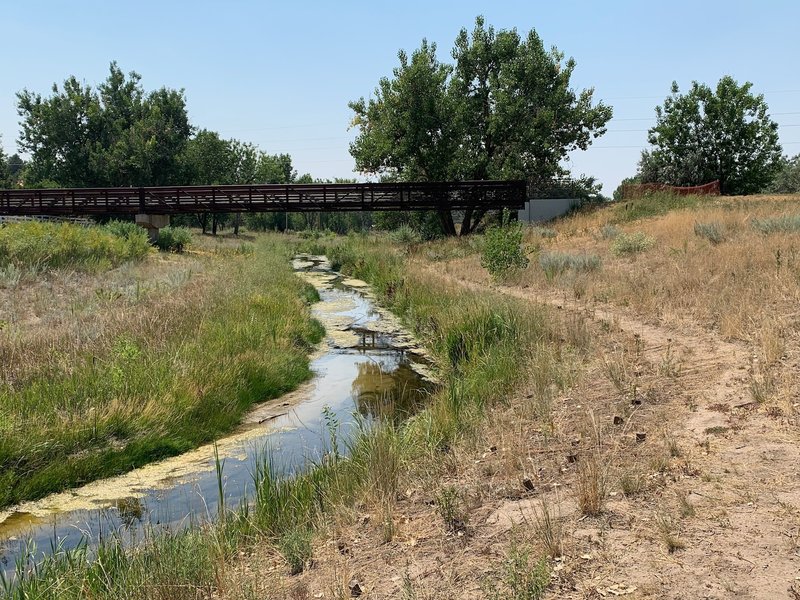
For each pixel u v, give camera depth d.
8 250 20.98
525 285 17.95
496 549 4.25
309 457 7.64
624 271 16.86
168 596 4.10
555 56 38.78
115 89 67.88
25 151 64.81
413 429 7.40
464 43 39.00
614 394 7.41
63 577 4.45
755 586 3.37
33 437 7.56
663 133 47.28
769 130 45.94
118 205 37.00
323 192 35.44
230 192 36.00
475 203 35.16
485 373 9.42
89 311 13.64
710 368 7.73
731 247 16.02
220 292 16.34
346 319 17.86
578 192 43.50
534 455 5.92
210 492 6.88
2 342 10.39
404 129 37.31
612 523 4.32
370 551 4.59
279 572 4.51
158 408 8.71
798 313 9.20
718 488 4.58
